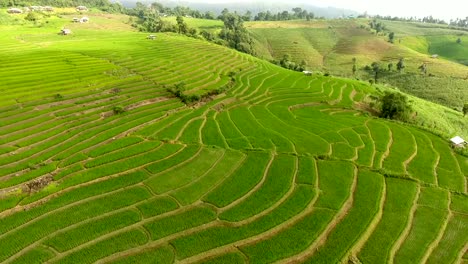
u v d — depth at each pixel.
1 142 52.44
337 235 38.56
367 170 52.12
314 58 184.62
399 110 82.19
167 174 48.09
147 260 33.91
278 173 49.56
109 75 86.19
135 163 49.88
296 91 94.69
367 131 69.19
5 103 64.38
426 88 138.75
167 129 62.09
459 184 51.12
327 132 66.31
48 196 41.81
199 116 69.88
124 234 36.75
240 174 48.81
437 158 59.31
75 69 87.00
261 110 77.38
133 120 64.50
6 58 91.12
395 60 172.62
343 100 93.00
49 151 51.31
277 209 42.06
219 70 104.50
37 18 177.50
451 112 108.31
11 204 39.69
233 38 181.88
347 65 172.25
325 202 43.72
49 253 33.81
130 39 137.12
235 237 37.28
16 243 34.75
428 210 44.19
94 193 42.72
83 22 189.25
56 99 68.62
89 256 33.78
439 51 198.12
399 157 58.19
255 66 118.25
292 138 62.00
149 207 41.06
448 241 39.41
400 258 36.56
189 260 34.34
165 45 127.69
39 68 85.00
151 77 89.19
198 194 44.09
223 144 58.00
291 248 36.28
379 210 43.28
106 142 56.12
